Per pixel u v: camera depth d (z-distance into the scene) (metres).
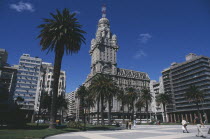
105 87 52.41
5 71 117.56
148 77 182.00
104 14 188.38
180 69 131.75
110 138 17.80
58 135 21.34
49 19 32.88
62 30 31.17
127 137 18.73
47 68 161.00
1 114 39.62
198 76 115.56
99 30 175.88
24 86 123.19
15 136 16.64
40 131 23.25
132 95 89.38
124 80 163.00
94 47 166.38
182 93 125.06
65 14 33.56
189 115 117.88
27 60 130.12
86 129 33.41
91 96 58.78
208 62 117.62
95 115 138.88
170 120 134.38
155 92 161.00
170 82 139.75
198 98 82.06
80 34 33.97
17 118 41.03
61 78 168.75
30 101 121.38
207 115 105.06
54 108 29.17
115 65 165.00
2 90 109.50
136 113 148.62
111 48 167.75
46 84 151.12
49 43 32.38
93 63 163.88
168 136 19.14
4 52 133.50
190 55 135.62
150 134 22.11
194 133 22.39
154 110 155.12
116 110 139.00
